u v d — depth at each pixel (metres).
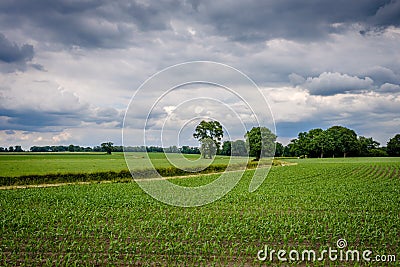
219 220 18.98
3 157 87.31
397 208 23.11
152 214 20.95
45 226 17.86
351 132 138.75
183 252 13.55
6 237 15.58
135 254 13.24
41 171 45.75
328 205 24.38
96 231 16.56
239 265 12.29
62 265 11.91
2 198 27.64
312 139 135.38
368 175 50.81
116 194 29.78
